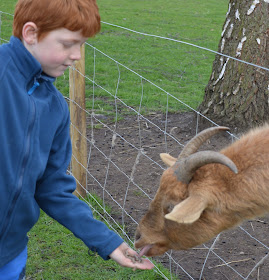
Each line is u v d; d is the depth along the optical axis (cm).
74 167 533
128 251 259
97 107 873
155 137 741
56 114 243
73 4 215
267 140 300
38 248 452
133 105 888
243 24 712
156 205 316
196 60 1263
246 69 714
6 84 218
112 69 1135
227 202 296
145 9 2255
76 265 430
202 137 299
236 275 411
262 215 307
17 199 229
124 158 665
